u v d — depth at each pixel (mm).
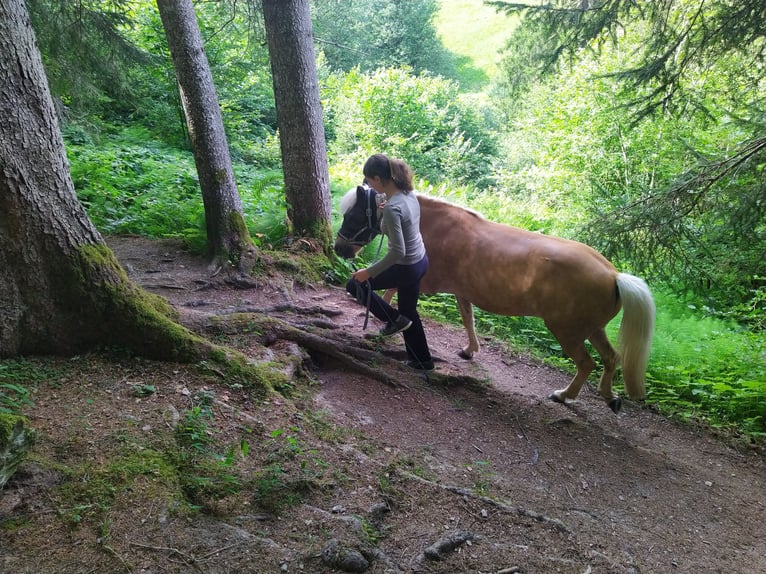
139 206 8430
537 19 8273
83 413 3117
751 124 6340
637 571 2945
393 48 31250
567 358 6688
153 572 2262
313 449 3324
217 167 6285
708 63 7125
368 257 8039
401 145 18656
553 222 13039
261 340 4605
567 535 3113
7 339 3471
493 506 3205
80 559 2258
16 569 2158
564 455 4219
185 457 2939
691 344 6926
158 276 6039
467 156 19422
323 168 7355
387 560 2590
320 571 2438
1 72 3279
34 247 3516
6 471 2430
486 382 5168
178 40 6051
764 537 3701
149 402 3355
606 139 12938
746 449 5102
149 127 14836
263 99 20047
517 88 11250
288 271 6613
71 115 11695
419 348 4867
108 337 3787
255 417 3516
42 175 3516
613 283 4539
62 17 8820
